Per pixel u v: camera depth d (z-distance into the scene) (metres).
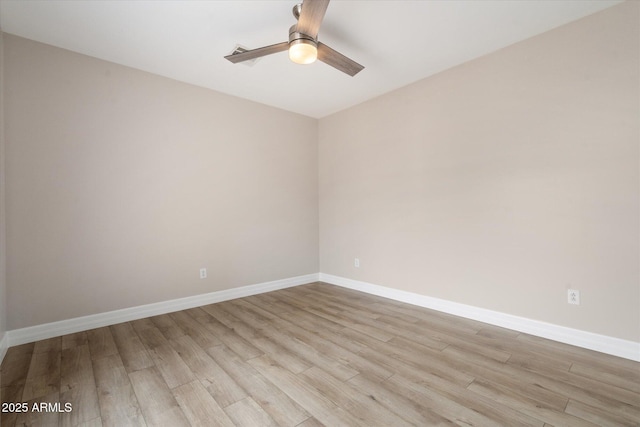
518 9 2.08
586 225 2.19
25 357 2.10
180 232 3.16
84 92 2.62
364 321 2.80
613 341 2.09
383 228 3.62
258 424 1.44
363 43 2.50
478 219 2.76
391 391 1.69
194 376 1.86
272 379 1.82
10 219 2.29
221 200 3.47
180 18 2.15
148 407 1.57
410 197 3.32
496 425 1.42
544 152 2.38
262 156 3.85
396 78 3.17
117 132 2.78
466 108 2.83
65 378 1.84
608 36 2.08
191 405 1.58
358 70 2.30
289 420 1.46
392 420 1.46
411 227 3.32
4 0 1.93
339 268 4.23
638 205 1.99
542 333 2.39
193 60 2.75
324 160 4.44
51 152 2.46
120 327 2.67
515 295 2.54
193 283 3.25
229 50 2.58
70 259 2.54
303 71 2.99
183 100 3.18
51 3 1.97
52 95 2.47
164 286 3.05
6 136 2.28
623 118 2.04
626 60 2.02
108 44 2.48
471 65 2.79
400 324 2.71
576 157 2.23
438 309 3.08
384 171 3.60
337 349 2.22
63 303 2.51
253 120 3.76
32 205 2.38
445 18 2.18
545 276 2.38
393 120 3.48
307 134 4.38
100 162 2.69
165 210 3.06
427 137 3.15
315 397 1.64
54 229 2.47
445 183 3.00
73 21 2.17
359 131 3.90
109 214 2.74
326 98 3.71
